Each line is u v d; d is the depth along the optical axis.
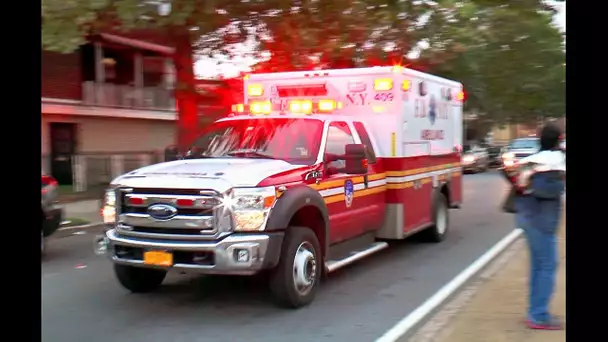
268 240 5.56
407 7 12.57
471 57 23.84
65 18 10.05
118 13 10.09
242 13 11.80
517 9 13.40
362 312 6.05
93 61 22.69
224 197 5.50
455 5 14.78
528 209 5.21
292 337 5.32
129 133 24.81
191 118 13.77
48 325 5.70
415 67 17.78
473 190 20.22
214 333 5.46
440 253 9.19
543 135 5.17
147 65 25.95
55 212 8.90
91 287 7.20
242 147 6.94
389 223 8.18
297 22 12.27
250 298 6.62
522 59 27.25
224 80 13.80
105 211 6.09
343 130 7.33
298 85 8.51
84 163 20.00
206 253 5.54
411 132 8.55
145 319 5.91
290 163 6.42
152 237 5.72
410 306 6.25
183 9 10.34
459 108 11.09
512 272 7.64
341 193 6.91
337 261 6.89
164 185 5.68
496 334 5.15
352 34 12.96
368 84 8.21
